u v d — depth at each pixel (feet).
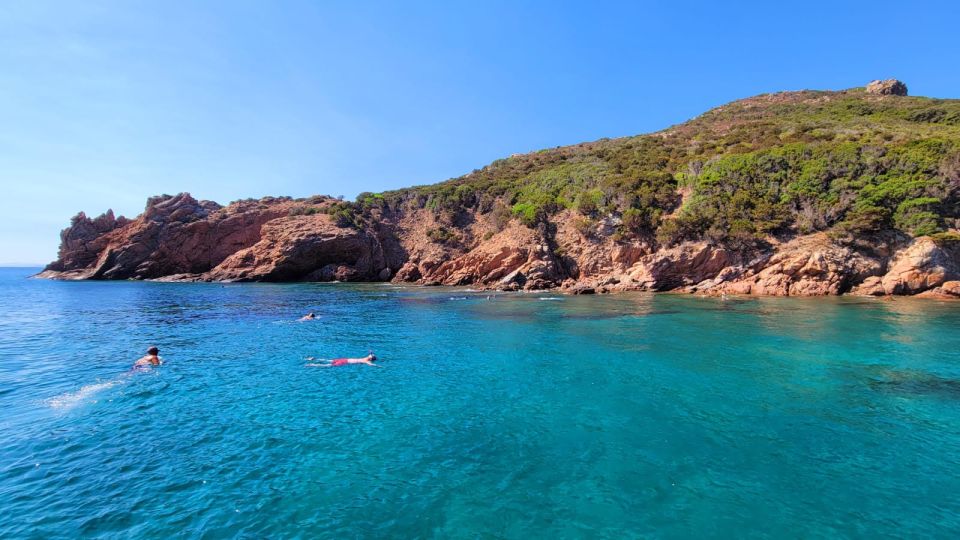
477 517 25.07
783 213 158.20
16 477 28.96
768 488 28.14
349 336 79.97
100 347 71.10
